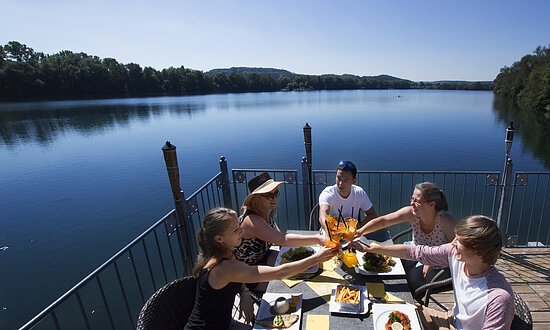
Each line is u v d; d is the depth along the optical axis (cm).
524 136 2989
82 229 1362
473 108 6144
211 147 2898
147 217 1455
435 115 4947
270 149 2745
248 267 181
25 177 2133
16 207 1617
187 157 2548
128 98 10181
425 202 235
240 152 2670
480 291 162
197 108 6906
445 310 291
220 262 184
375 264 208
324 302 181
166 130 3978
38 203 1658
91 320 758
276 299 180
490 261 160
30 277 1052
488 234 155
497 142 2750
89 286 877
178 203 296
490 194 1134
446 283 213
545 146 2564
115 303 796
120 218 1450
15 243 1268
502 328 150
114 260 230
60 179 2056
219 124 4412
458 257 169
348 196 305
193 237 326
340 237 207
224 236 182
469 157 2259
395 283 196
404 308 170
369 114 5306
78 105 7362
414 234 259
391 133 3316
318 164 2225
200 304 185
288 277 202
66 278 1045
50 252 1195
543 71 4506
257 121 4662
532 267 349
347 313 170
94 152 2847
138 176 2066
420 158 2262
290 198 1108
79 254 1180
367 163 2175
